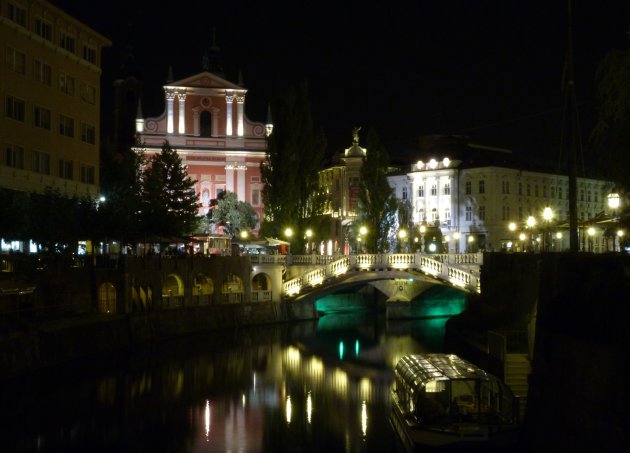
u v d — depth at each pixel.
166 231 71.44
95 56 71.44
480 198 104.69
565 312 24.78
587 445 21.72
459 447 28.33
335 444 33.88
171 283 72.00
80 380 45.53
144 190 82.81
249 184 104.56
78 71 68.12
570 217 34.81
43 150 62.25
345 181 117.69
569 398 23.09
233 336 67.31
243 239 84.00
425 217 111.12
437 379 30.41
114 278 57.28
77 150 67.75
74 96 67.38
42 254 53.47
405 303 82.50
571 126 35.16
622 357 20.41
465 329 54.47
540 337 26.70
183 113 103.19
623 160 25.00
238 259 74.62
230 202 96.50
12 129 58.03
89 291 55.94
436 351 59.50
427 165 111.06
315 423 37.50
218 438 34.66
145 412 38.91
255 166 104.69
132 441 33.78
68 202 56.53
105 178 80.25
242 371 51.12
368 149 88.38
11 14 58.06
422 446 28.69
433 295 84.94
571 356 23.12
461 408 30.42
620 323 20.97
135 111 121.19
